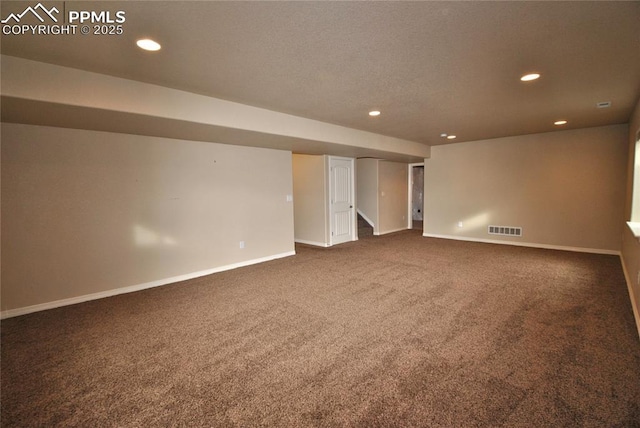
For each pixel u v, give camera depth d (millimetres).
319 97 3232
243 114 3475
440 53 2227
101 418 1690
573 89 3057
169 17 1697
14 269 3105
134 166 3807
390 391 1862
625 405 1691
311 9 1641
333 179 6621
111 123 3096
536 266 4578
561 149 5500
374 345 2402
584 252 5391
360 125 4719
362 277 4199
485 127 5008
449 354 2250
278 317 2953
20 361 2258
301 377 2021
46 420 1677
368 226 7980
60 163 3309
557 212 5637
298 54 2207
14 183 3080
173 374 2078
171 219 4145
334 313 3020
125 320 2945
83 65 2340
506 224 6258
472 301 3246
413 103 3508
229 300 3434
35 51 2096
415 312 2998
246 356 2285
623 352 2215
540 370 2031
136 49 2086
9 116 2764
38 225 3215
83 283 3486
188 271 4332
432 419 1632
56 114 2695
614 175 5035
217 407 1761
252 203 5066
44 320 2969
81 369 2150
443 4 1618
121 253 3738
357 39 1999
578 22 1815
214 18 1711
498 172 6273
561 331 2549
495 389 1856
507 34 1955
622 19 1774
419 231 8320
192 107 3049
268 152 5266
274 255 5426
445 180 7094
